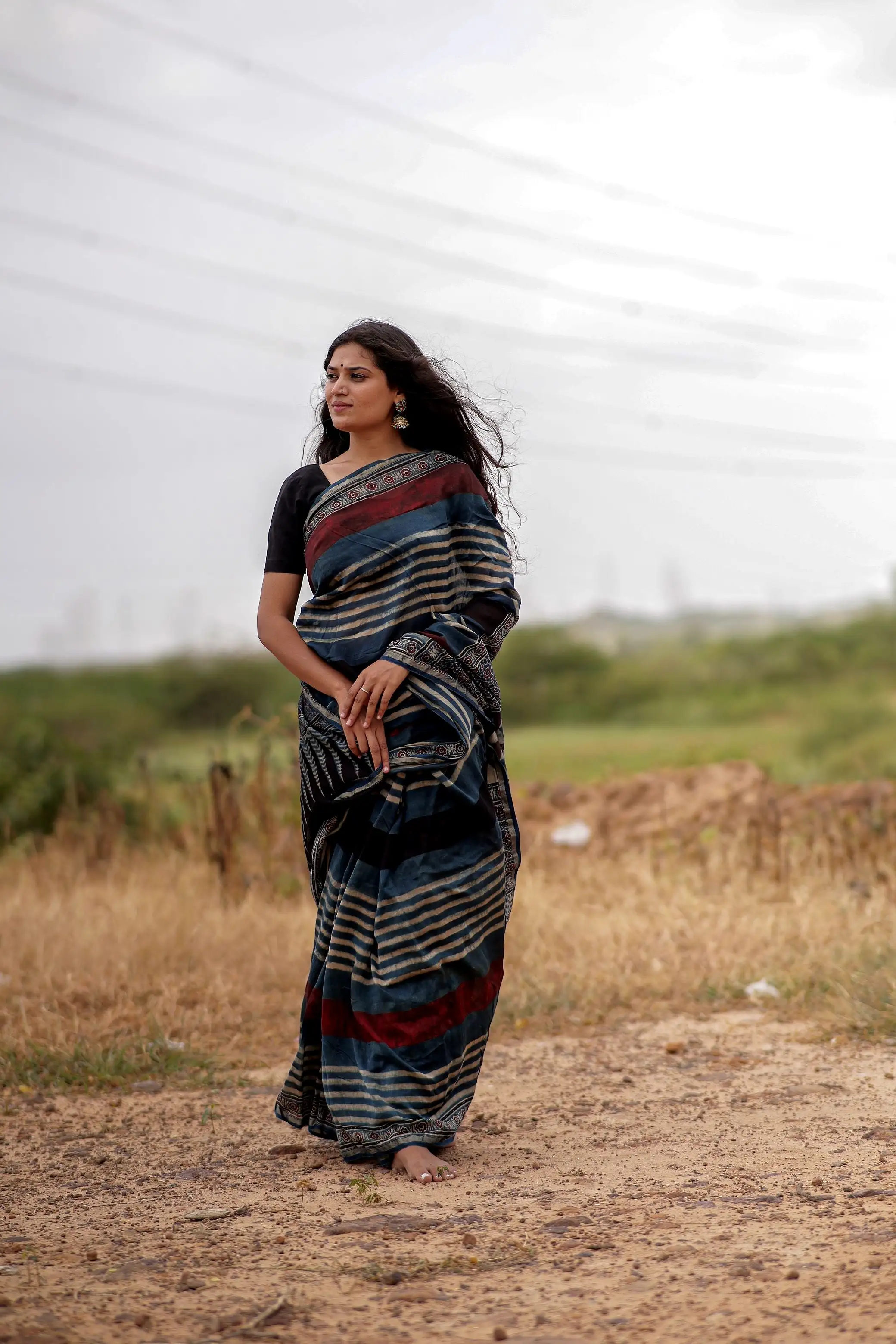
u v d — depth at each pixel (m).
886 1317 2.17
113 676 34.25
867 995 5.01
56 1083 4.54
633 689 38.38
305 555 3.74
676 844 8.54
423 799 3.51
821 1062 4.39
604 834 9.28
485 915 3.55
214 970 5.96
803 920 6.20
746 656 39.47
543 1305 2.37
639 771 18.78
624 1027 5.08
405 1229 2.85
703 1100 4.00
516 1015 5.26
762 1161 3.28
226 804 8.05
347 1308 2.38
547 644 41.66
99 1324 2.30
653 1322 2.25
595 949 6.08
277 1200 3.14
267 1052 4.95
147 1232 2.91
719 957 5.88
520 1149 3.54
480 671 3.54
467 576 3.71
